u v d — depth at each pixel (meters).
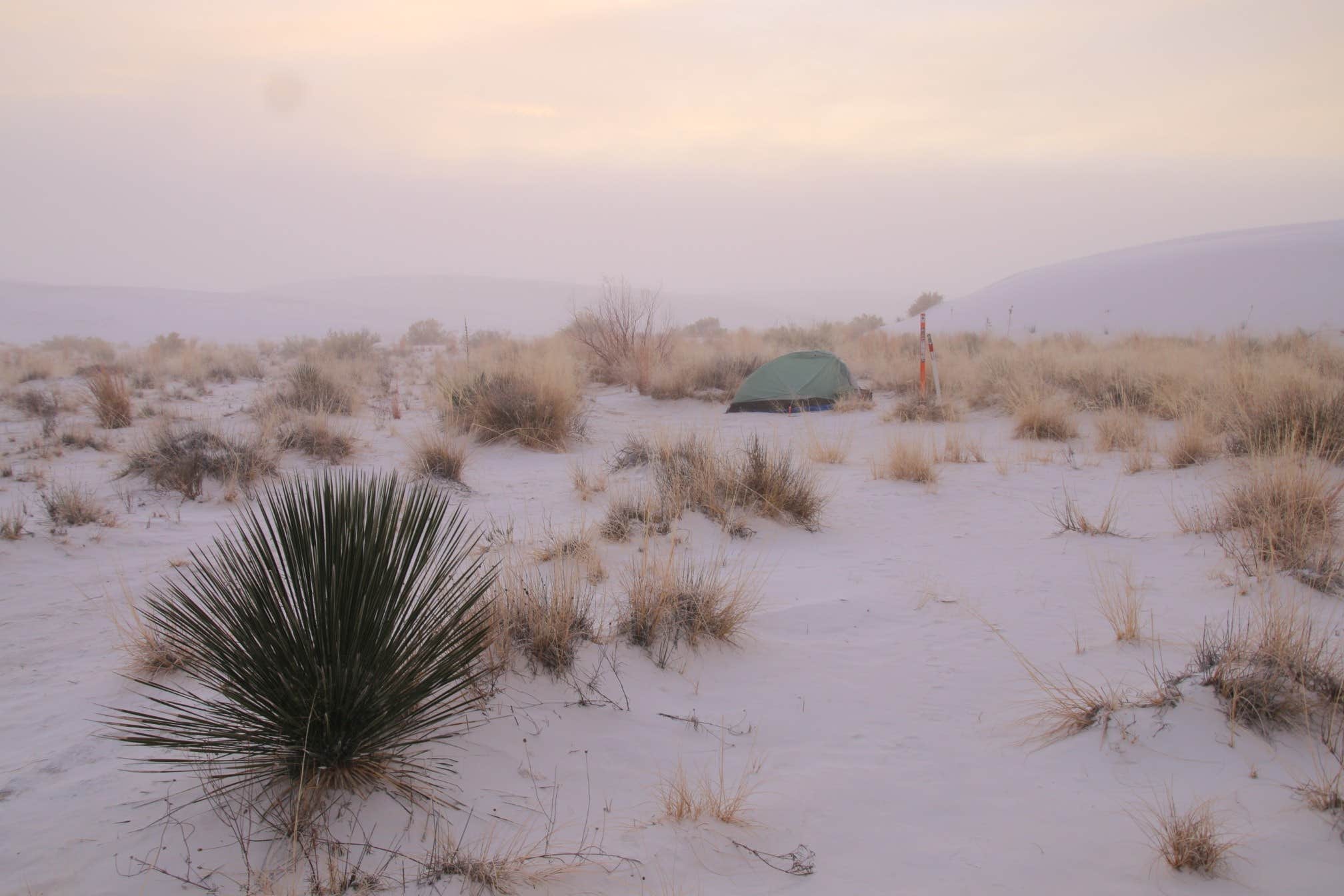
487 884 2.82
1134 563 6.61
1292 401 9.55
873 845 3.18
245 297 95.69
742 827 3.29
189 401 17.23
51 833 3.05
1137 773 3.58
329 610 3.16
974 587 6.33
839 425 14.51
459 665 3.52
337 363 22.16
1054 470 10.31
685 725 4.21
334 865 2.82
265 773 3.21
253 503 8.75
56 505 7.89
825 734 4.16
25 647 5.03
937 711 4.38
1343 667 4.13
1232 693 3.92
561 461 11.62
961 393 17.06
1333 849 2.95
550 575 5.92
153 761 3.09
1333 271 39.41
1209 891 2.79
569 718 4.14
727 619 5.29
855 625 5.68
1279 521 6.25
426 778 3.42
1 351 31.22
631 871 2.97
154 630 4.66
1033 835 3.20
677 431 12.66
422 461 10.02
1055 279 48.78
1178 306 39.91
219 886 2.75
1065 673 4.67
